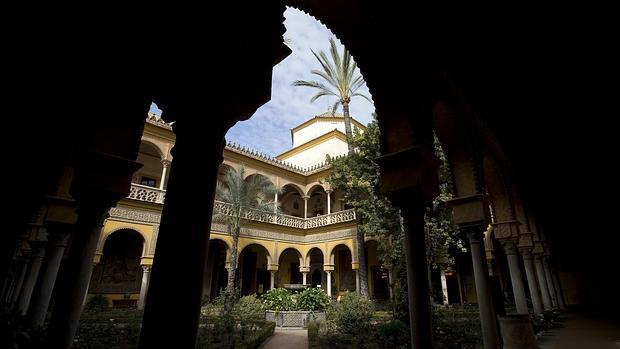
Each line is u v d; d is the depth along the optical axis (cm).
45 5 288
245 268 2333
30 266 702
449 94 594
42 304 526
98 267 1672
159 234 203
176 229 198
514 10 475
